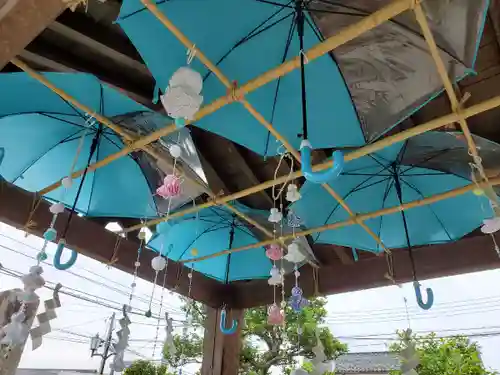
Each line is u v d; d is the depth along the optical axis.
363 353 11.46
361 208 2.20
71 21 1.60
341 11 1.24
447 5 1.08
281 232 2.25
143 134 1.65
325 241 2.35
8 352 1.73
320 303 5.89
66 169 2.02
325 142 1.61
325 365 1.65
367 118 1.51
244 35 1.32
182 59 1.31
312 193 2.07
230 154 2.29
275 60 1.40
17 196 1.96
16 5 0.92
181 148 1.69
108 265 2.36
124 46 1.71
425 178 2.04
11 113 1.66
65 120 1.78
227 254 2.78
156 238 2.48
